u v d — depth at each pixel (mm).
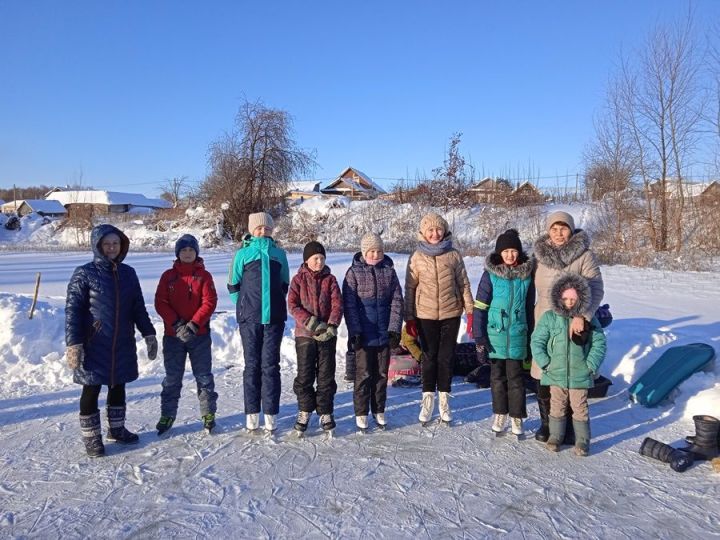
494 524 3299
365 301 4688
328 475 3943
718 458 4023
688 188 21297
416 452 4359
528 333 4617
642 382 5477
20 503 3523
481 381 6168
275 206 32344
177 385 4715
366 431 4773
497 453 4340
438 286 4785
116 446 4445
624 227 21422
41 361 6602
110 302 4262
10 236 40594
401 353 6340
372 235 4781
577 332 4188
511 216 25719
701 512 3434
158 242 30656
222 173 32250
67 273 18031
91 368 4172
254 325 4617
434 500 3588
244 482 3826
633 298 11523
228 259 21938
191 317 4656
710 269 17109
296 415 5215
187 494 3650
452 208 28625
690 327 7906
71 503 3525
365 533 3189
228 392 5914
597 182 24250
